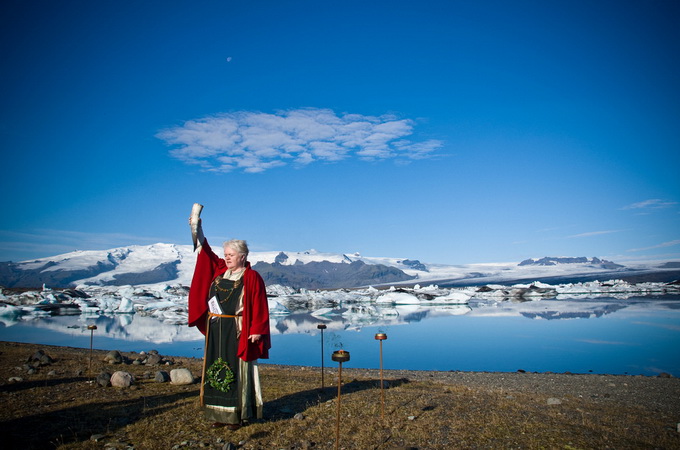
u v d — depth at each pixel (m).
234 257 4.14
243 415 4.10
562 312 23.92
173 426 4.19
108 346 14.17
